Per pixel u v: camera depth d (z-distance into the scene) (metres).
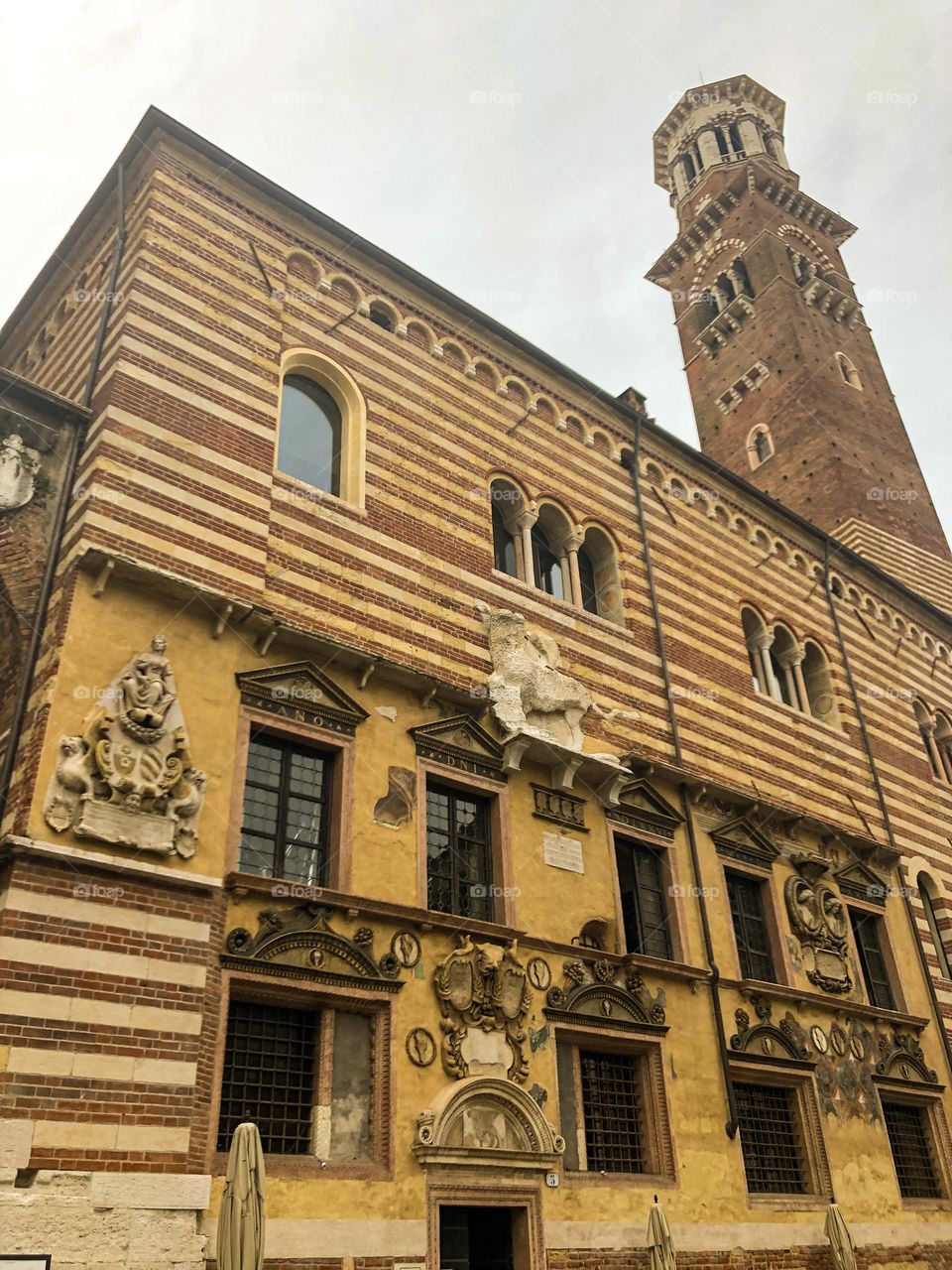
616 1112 17.61
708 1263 17.06
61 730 13.32
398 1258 13.41
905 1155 22.66
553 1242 15.20
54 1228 10.91
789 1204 19.02
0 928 11.86
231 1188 11.53
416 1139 14.22
